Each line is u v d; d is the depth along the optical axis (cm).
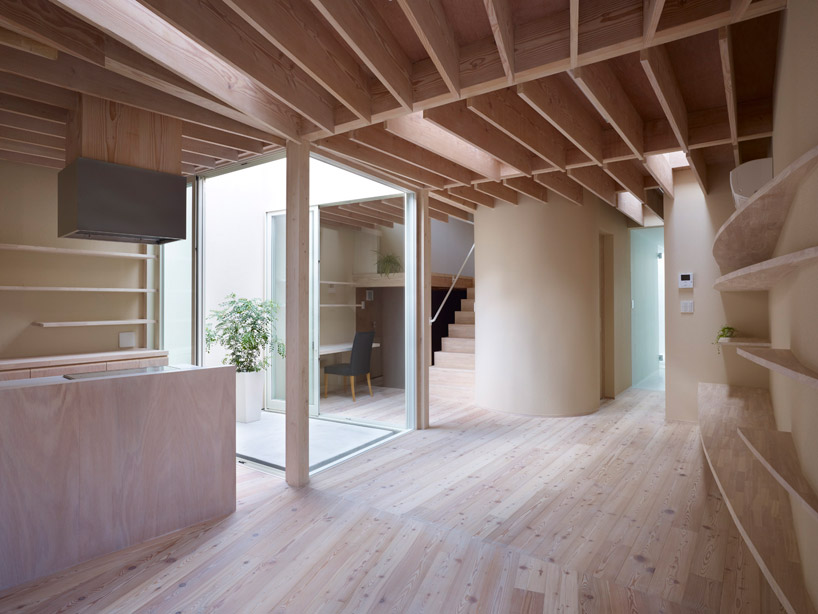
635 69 297
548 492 340
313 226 558
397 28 256
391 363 518
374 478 368
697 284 527
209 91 272
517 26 249
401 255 516
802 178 157
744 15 203
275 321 584
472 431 501
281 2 226
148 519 271
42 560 235
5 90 263
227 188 564
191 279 489
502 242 587
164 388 279
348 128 325
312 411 558
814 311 167
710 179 519
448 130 325
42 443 236
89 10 207
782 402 299
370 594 221
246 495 335
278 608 210
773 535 199
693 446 446
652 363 955
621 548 262
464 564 246
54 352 449
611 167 421
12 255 425
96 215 281
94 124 284
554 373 562
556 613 207
